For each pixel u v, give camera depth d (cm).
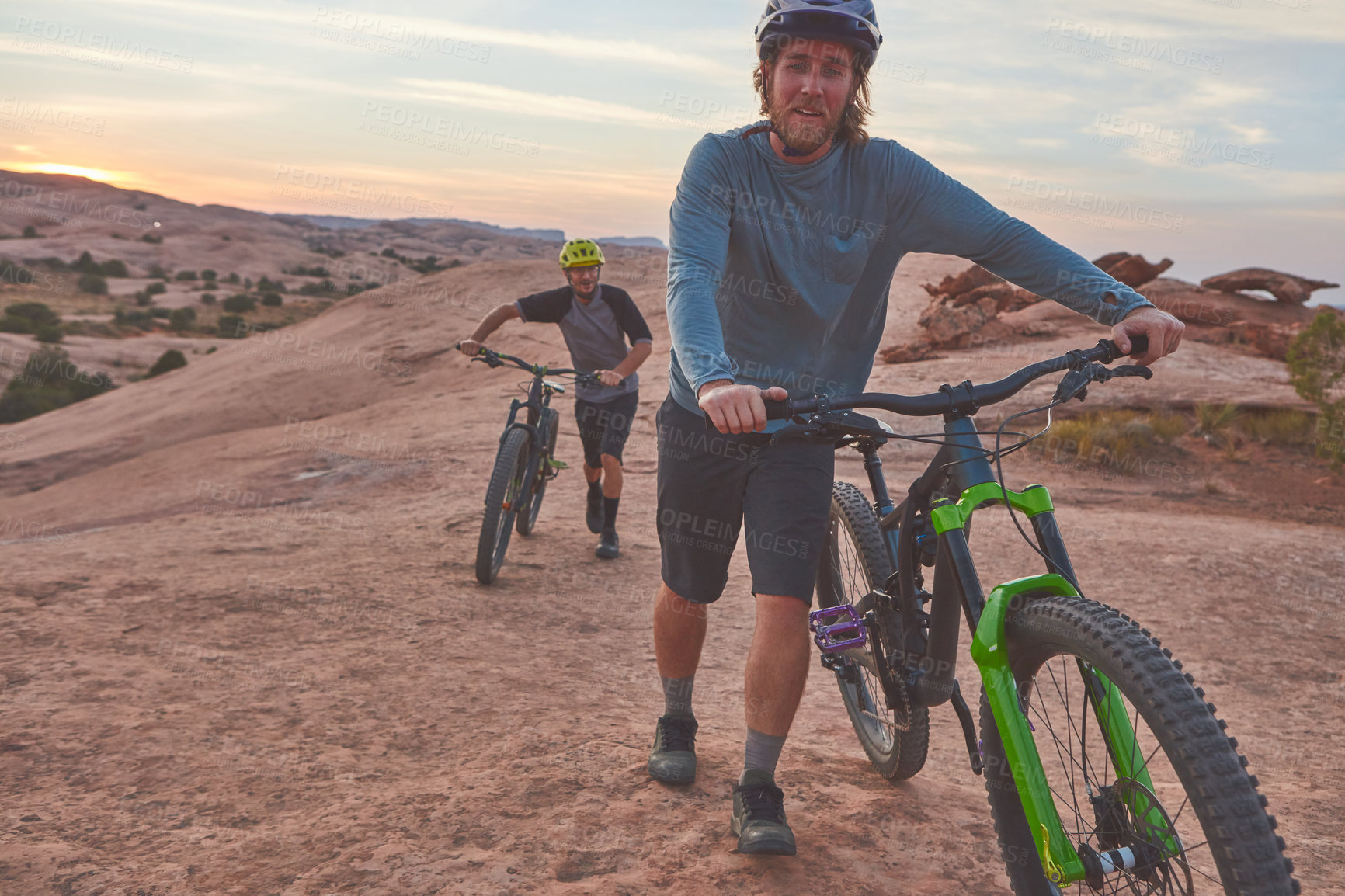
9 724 288
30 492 2138
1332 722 399
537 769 269
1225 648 497
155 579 491
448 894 202
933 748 361
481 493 834
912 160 229
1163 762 273
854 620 246
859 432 188
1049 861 164
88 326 9512
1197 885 204
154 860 214
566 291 600
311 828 231
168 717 301
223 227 19488
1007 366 1454
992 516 784
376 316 3300
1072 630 158
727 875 213
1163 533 756
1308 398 1188
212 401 2808
